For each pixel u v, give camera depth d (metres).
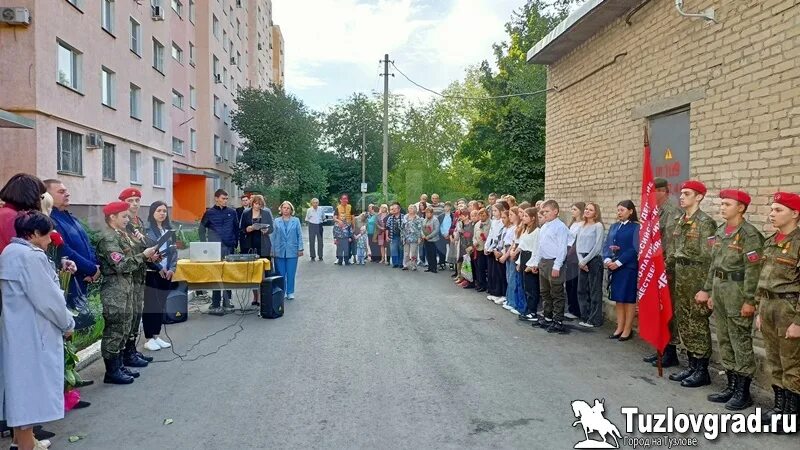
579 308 8.38
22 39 13.02
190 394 5.21
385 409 4.75
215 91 33.53
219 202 9.74
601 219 8.88
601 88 9.45
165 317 8.18
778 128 5.56
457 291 11.40
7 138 13.08
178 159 27.91
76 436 4.29
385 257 16.67
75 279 5.32
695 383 5.37
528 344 6.98
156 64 23.64
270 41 63.47
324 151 54.91
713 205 6.53
